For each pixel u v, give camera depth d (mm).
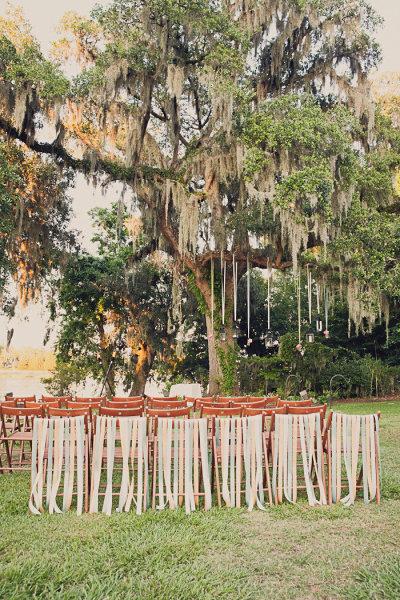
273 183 17094
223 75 17078
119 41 17391
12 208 17422
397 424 12719
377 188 19328
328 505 5863
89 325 26750
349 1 18766
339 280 20234
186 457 5652
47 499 5598
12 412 6816
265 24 19484
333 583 3859
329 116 18203
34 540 4633
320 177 15992
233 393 20781
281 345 23656
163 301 27172
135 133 18250
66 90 16359
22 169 19219
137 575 3941
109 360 26719
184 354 28391
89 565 4066
